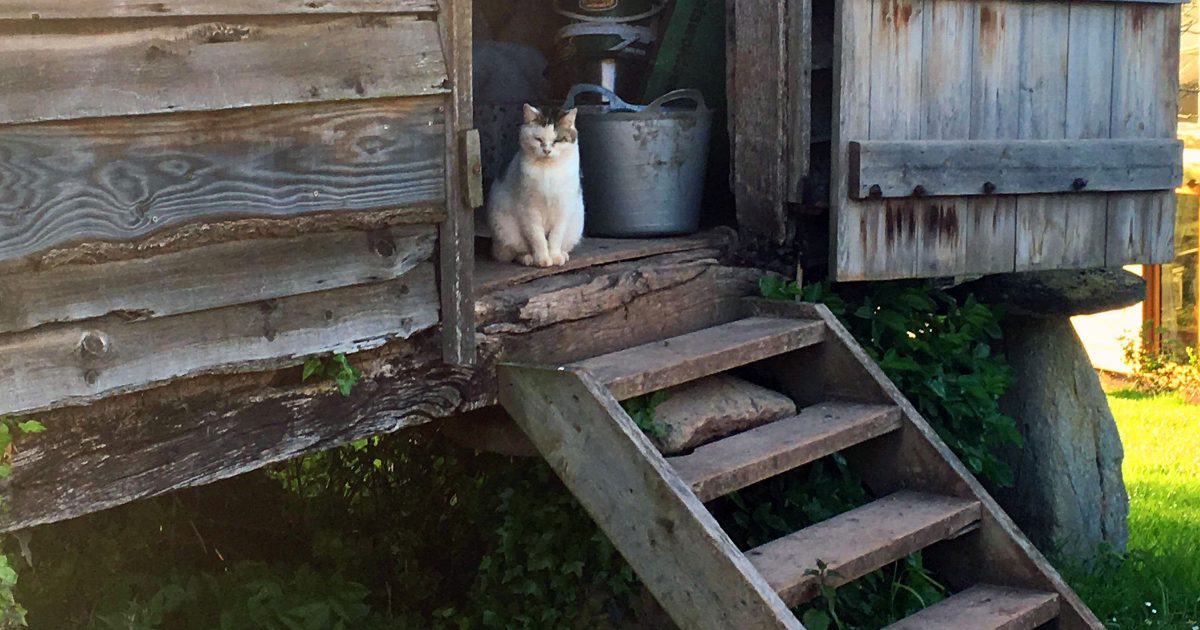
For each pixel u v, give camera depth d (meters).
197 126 2.72
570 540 3.97
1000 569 3.84
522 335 3.63
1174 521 5.93
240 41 2.77
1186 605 4.68
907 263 4.39
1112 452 5.59
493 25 5.82
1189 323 10.77
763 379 4.34
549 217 4.08
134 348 2.69
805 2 4.27
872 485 4.09
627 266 4.13
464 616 4.17
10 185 2.44
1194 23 11.00
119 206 2.61
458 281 3.29
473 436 4.01
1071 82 4.73
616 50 4.96
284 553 4.78
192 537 4.66
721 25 4.98
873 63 4.24
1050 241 4.74
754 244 4.52
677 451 3.67
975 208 4.54
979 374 4.87
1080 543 5.34
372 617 4.19
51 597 4.00
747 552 3.42
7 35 2.41
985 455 4.77
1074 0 4.67
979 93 4.51
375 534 4.89
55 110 2.48
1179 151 4.98
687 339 3.97
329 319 3.05
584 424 3.35
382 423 3.26
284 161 2.88
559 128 4.07
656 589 3.25
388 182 3.09
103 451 2.70
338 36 2.94
